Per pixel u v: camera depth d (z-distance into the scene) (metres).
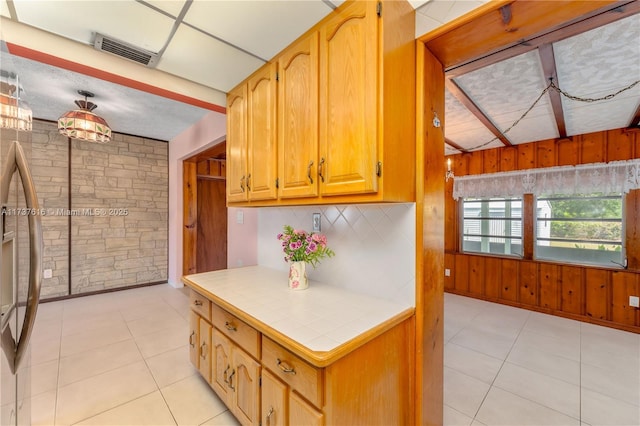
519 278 3.78
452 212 4.47
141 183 4.27
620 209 3.22
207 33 1.50
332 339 1.07
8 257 0.94
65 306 3.45
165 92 1.93
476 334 2.88
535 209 3.77
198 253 4.73
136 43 1.60
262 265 2.43
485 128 3.16
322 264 1.84
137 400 1.81
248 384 1.38
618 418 1.70
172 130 3.93
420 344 1.34
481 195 4.11
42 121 3.49
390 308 1.36
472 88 2.22
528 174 3.68
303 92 1.44
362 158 1.15
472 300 4.07
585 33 1.56
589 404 1.82
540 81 2.11
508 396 1.89
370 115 1.13
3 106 0.93
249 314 1.32
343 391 1.04
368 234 1.57
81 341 2.59
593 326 3.13
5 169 0.92
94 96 2.75
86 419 1.64
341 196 1.27
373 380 1.16
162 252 4.48
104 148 3.93
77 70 1.63
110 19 1.40
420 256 1.34
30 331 1.04
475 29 1.20
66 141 3.65
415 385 1.35
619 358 2.40
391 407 1.26
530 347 2.59
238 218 3.03
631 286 3.03
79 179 3.76
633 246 3.08
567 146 3.44
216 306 1.70
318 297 1.55
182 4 1.29
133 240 4.20
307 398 1.06
